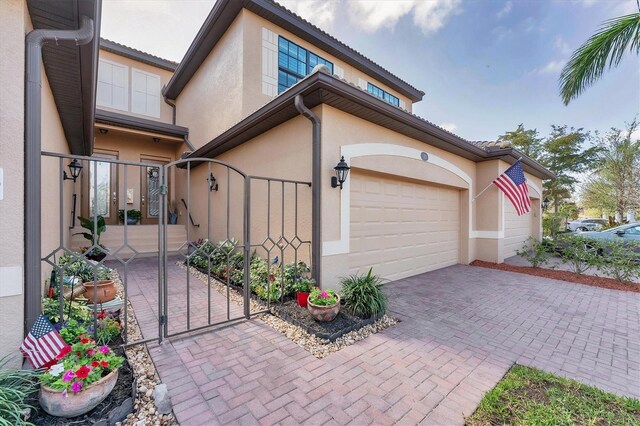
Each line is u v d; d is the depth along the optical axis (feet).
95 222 9.72
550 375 8.99
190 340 11.28
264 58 24.82
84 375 6.61
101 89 33.71
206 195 30.07
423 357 10.23
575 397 7.93
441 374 9.16
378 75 36.52
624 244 24.23
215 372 9.11
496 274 23.84
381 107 16.02
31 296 8.08
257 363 9.66
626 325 13.44
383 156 18.80
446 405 7.70
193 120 33.37
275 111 16.37
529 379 8.81
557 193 64.90
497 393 8.07
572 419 7.05
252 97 23.84
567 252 25.35
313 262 15.21
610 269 23.49
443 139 21.74
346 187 16.48
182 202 36.50
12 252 7.68
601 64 17.46
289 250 17.49
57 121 16.44
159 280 11.03
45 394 6.57
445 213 26.50
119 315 13.12
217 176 27.66
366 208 18.66
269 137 19.58
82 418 6.69
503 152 26.86
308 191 15.99
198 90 32.01
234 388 8.32
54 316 10.21
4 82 7.64
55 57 10.95
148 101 37.01
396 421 7.10
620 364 9.94
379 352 10.54
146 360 9.77
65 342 8.34
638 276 21.62
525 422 6.94
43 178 11.51
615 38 16.40
